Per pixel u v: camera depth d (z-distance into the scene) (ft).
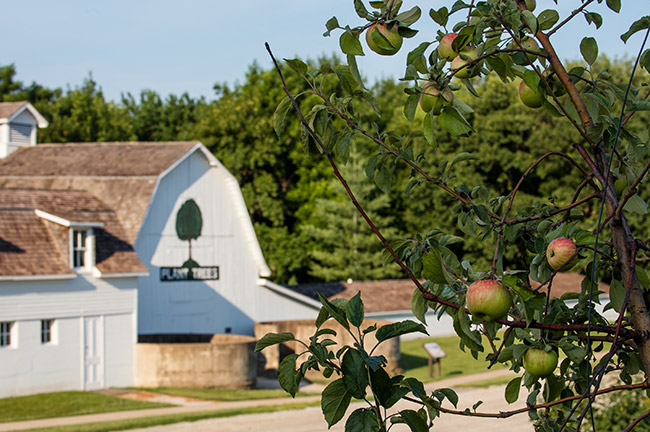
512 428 64.69
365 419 9.13
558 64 10.56
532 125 158.10
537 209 12.60
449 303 9.82
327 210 189.57
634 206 10.37
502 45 10.30
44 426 68.74
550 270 11.65
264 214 191.83
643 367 10.78
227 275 121.90
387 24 9.98
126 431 67.97
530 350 9.74
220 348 94.73
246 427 69.56
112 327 93.20
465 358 118.93
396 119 186.70
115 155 122.93
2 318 83.51
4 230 88.33
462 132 9.21
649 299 10.62
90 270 91.50
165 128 274.77
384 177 11.95
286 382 9.65
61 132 239.30
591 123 10.52
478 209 11.91
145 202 106.83
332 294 141.38
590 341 9.53
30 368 85.56
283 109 10.62
